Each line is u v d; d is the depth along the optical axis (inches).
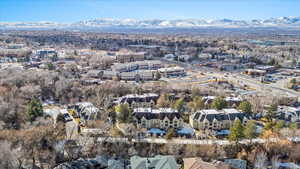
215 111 6230.3
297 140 5413.4
